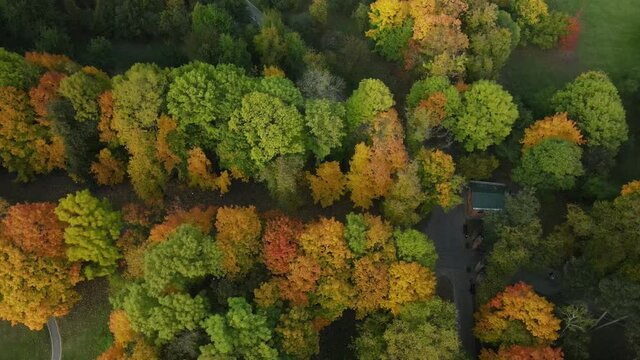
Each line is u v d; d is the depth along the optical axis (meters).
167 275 62.34
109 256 69.75
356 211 82.69
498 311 66.88
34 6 97.25
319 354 72.38
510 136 87.31
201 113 75.00
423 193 74.38
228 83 77.25
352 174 76.62
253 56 96.06
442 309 65.75
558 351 61.66
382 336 65.38
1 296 66.06
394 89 96.44
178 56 95.62
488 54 91.81
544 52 109.44
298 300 64.25
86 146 77.00
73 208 67.06
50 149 77.50
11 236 65.56
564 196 87.19
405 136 85.94
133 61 101.69
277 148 74.69
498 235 74.19
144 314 61.47
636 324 64.44
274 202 83.00
